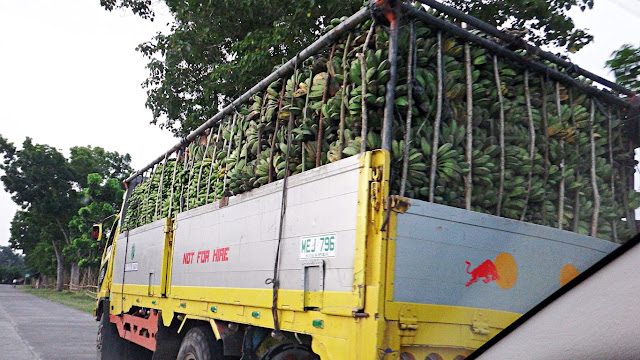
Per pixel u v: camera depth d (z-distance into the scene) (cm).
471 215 334
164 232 635
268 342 427
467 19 392
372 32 365
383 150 315
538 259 356
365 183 316
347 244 323
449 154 360
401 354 299
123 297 798
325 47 419
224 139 575
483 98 400
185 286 559
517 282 344
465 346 319
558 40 827
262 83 490
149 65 1191
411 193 343
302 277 362
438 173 355
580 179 430
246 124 511
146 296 683
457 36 389
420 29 374
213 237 510
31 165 3719
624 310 204
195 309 529
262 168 453
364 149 344
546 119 418
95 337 1344
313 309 349
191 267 551
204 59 1141
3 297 3550
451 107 384
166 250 625
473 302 325
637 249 205
